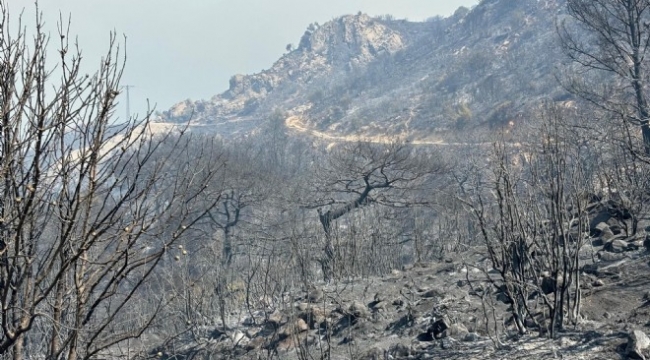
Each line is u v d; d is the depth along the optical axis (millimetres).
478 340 8375
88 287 3992
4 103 3684
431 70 132625
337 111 116688
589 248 10953
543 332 7750
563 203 8172
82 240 3771
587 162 13945
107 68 3859
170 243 4016
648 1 22312
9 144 3648
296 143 79000
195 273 15156
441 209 21594
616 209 11930
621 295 8516
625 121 12281
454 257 14008
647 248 10070
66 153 3875
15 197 3715
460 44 139500
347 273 14945
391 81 136750
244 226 27719
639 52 22797
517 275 8516
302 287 14094
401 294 11734
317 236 17703
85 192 4070
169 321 12016
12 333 3807
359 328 10734
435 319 9883
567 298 7918
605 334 7211
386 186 26469
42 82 3760
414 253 20281
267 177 32688
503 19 135375
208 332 12508
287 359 10375
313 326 11516
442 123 84938
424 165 28375
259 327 12383
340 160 28578
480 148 47000
